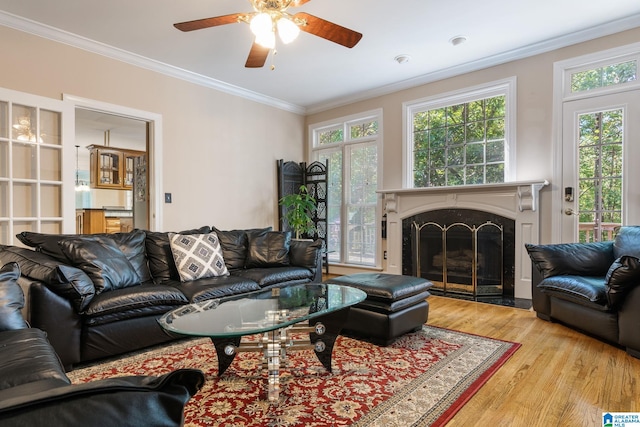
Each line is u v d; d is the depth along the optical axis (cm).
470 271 419
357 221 544
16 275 193
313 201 545
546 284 310
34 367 127
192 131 445
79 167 823
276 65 419
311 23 239
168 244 333
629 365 223
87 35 343
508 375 212
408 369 222
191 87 445
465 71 427
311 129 594
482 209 411
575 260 309
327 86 492
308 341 250
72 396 54
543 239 379
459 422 165
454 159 450
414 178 485
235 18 238
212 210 466
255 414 173
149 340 253
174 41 356
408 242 475
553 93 372
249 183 513
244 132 507
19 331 165
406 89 482
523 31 345
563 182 368
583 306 275
